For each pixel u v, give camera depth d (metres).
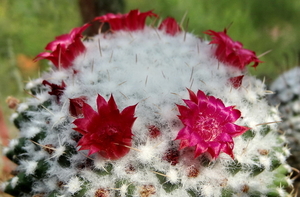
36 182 0.17
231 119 0.15
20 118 0.19
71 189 0.15
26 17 0.44
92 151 0.15
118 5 0.33
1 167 0.22
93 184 0.15
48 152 0.16
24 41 0.41
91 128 0.15
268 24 0.50
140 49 0.19
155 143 0.15
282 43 0.48
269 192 0.17
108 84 0.16
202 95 0.15
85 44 0.20
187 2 0.50
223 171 0.16
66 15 0.44
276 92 0.25
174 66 0.18
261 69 0.42
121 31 0.20
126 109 0.15
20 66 0.38
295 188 0.24
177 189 0.15
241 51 0.19
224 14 0.50
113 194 0.15
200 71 0.17
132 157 0.15
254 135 0.16
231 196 0.16
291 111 0.23
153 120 0.16
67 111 0.16
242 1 0.51
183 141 0.15
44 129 0.17
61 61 0.18
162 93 0.16
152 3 0.50
